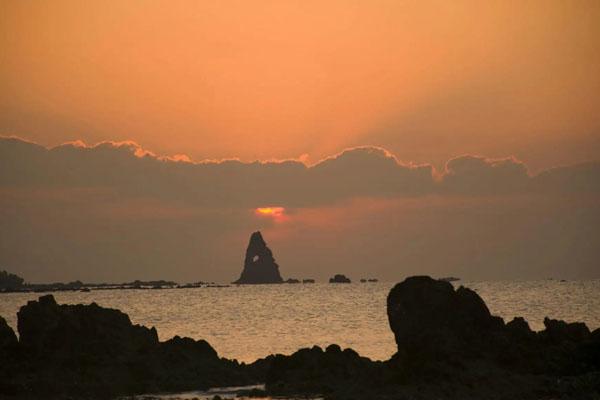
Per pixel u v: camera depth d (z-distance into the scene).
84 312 195.50
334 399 154.88
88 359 181.88
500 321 170.38
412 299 166.88
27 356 184.75
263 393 164.38
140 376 179.38
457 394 147.12
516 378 153.50
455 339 163.38
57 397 164.50
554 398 143.50
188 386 176.88
